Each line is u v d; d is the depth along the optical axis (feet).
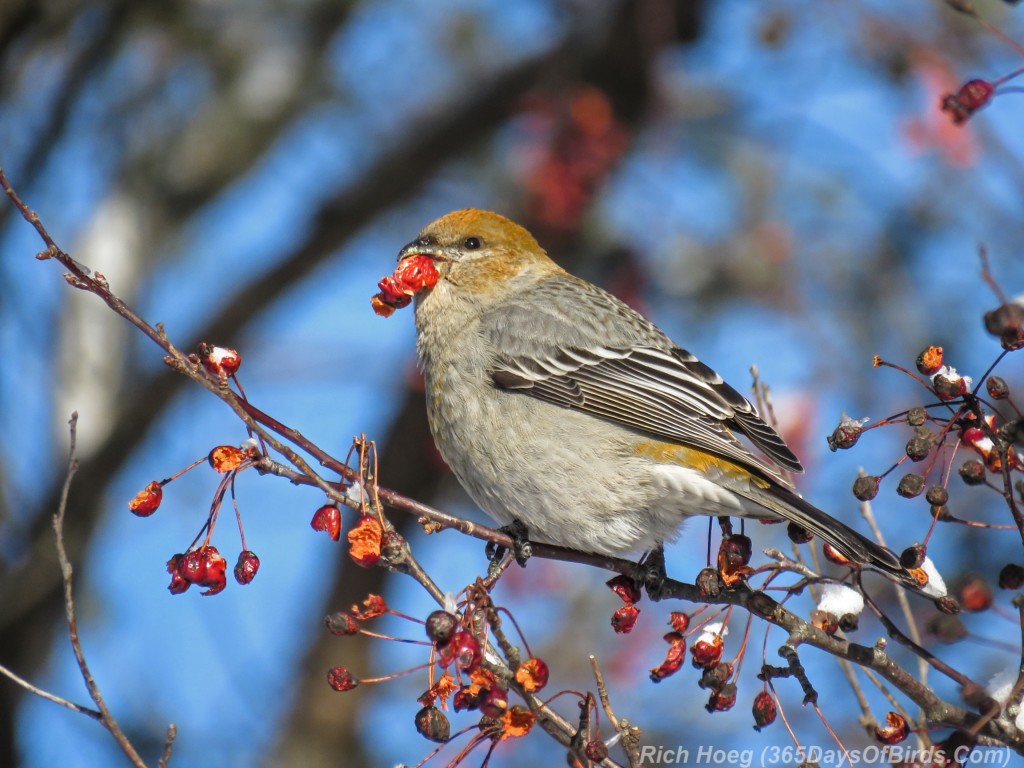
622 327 29.35
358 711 45.62
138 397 44.01
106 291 19.36
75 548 43.45
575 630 40.86
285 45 52.90
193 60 51.67
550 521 27.89
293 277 47.52
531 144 45.78
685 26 46.34
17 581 43.14
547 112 45.52
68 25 41.22
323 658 45.98
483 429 28.60
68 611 18.69
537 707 19.29
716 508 26.63
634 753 19.10
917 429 19.63
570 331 28.81
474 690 18.97
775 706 22.47
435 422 29.84
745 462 26.08
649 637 40.24
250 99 52.16
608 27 45.78
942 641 19.79
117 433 43.80
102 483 43.86
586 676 39.65
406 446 45.93
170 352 19.65
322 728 44.98
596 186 44.57
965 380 19.42
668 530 27.40
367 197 47.06
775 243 46.09
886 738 20.03
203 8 49.65
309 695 45.57
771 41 42.14
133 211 50.96
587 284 31.68
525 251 31.91
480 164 51.72
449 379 29.35
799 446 38.88
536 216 45.06
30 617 42.93
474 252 31.12
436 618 18.75
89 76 42.22
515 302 30.04
